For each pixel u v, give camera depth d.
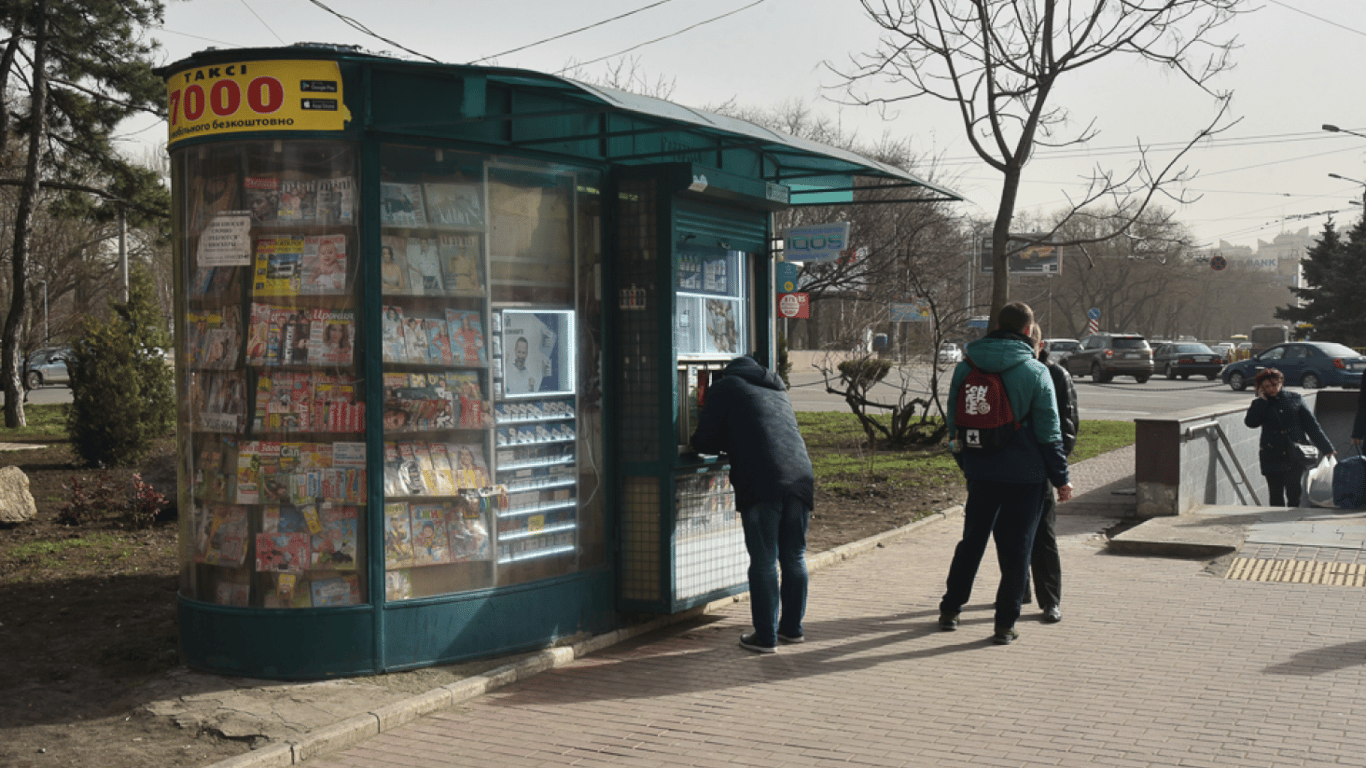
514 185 6.07
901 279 19.02
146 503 10.17
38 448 16.91
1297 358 32.91
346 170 5.51
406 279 5.68
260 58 5.44
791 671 5.72
